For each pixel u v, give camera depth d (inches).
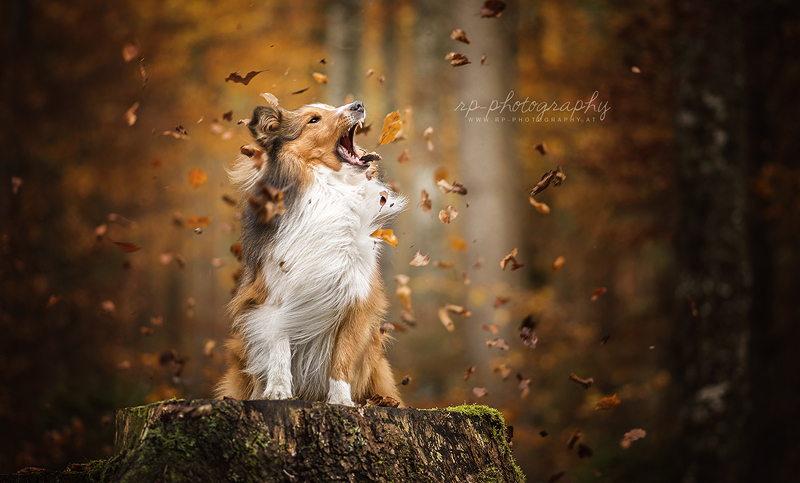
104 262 608.4
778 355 454.0
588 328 586.2
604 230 586.6
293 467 147.0
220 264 325.4
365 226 201.8
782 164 483.8
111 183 657.6
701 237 369.1
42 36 625.3
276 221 195.5
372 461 153.7
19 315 477.7
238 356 206.2
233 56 769.6
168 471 138.5
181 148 709.9
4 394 402.6
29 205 536.7
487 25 552.1
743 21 405.7
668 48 473.7
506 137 549.3
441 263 271.0
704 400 354.0
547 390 534.3
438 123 855.1
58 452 346.6
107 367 504.7
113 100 656.4
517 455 459.5
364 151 226.4
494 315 520.1
